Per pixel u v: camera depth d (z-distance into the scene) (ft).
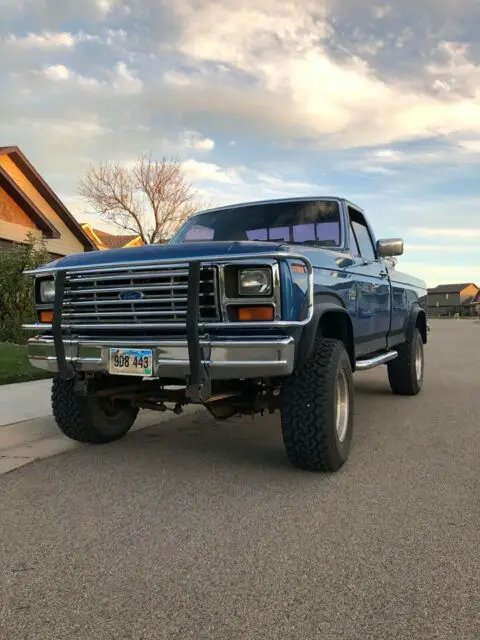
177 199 109.09
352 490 13.39
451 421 21.30
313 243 18.71
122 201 107.14
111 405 17.66
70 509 12.29
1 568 9.67
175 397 15.70
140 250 13.79
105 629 7.88
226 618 8.13
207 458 16.17
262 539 10.71
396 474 14.64
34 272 15.03
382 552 10.17
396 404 25.07
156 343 13.21
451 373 36.76
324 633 7.77
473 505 12.45
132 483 13.98
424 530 11.12
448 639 7.63
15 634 7.77
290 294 12.64
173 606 8.45
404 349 26.40
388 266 22.41
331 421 14.05
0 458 16.10
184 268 12.84
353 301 17.24
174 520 11.64
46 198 71.15
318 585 9.03
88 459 16.14
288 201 19.86
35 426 19.52
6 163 65.10
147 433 19.44
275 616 8.17
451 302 437.58
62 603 8.55
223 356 12.62
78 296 14.29
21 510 12.26
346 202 19.60
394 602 8.54
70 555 10.12
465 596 8.70
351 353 16.72
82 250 79.66
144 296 13.39
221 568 9.59
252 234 19.48
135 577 9.32
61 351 14.34
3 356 35.27
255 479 14.23
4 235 58.29
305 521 11.55
